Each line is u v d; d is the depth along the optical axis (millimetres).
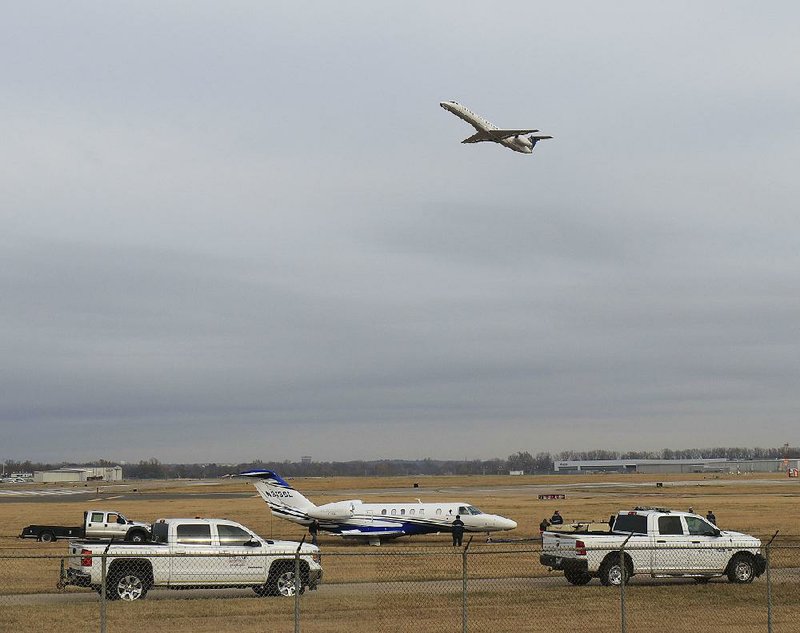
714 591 65500
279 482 140125
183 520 62156
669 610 56875
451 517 135875
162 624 50000
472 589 66750
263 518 184875
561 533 72000
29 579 77250
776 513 189250
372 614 53969
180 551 60312
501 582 72688
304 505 138750
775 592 65188
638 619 53500
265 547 62062
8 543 127875
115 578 59031
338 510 135250
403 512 136250
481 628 49906
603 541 69750
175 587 59844
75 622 50688
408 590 65750
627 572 69812
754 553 73500
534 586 69750
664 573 70438
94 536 123750
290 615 53031
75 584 59312
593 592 64438
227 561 60438
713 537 72125
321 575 63281
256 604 56969
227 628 48906
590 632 49312
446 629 49312
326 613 53906
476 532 137500
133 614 52969
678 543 70875
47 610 55031
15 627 49312
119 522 125688
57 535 131375
